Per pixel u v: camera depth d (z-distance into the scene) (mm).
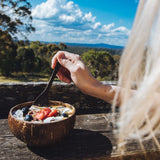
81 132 748
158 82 121
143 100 128
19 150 609
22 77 14094
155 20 130
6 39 12938
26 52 14578
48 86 687
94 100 1022
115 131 203
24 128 552
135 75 142
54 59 631
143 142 660
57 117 612
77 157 581
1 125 793
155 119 160
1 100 931
